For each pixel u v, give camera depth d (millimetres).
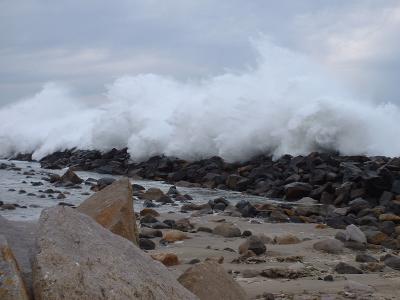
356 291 6477
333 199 17078
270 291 6422
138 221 12469
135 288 3635
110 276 3617
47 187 19594
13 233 4309
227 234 10938
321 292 6398
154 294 3689
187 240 10398
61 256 3564
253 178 20812
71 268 3506
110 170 26984
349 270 7777
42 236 3734
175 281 3990
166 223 12141
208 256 8703
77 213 4148
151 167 25766
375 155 22953
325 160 20453
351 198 16438
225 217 13828
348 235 10047
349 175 18031
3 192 17625
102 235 4043
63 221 3943
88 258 3666
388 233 11641
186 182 22312
